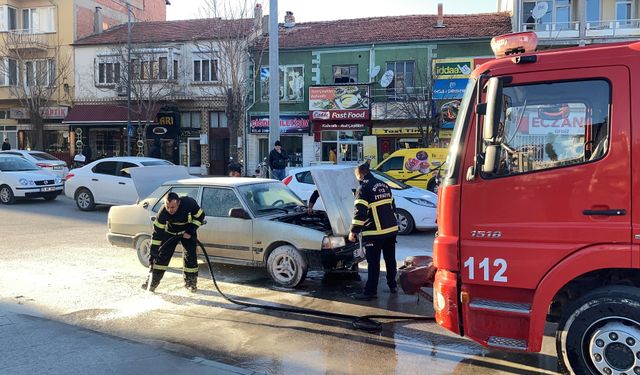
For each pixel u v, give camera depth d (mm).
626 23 24031
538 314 3848
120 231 8289
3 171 16719
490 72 4020
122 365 4316
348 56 26438
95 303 6289
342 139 26500
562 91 3848
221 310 6086
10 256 8883
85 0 31500
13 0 31031
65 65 30047
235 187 7512
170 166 9555
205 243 7469
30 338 4922
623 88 3674
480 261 4055
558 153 3861
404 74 25875
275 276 7035
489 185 4027
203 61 28469
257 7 28297
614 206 3660
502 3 31062
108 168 14742
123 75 28109
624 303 3633
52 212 14609
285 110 27312
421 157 15273
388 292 6879
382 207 6551
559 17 24953
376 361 4613
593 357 3754
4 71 30766
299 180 12289
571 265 3734
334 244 6754
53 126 31047
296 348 4914
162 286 7125
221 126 28641
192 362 4398
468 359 4656
